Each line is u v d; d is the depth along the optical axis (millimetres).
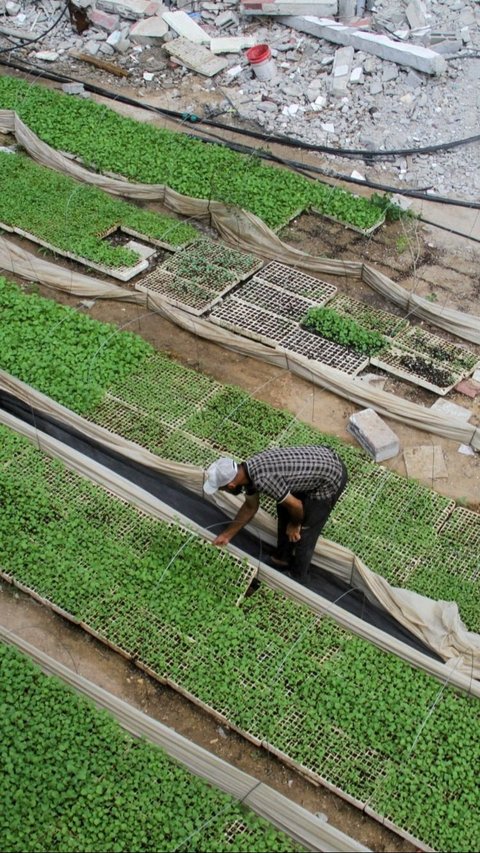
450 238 13352
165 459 9562
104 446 9938
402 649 7953
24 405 10453
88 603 8281
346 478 7914
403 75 15781
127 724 7438
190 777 7070
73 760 7074
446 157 14789
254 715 7539
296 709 7594
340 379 10711
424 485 9781
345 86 15742
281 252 12766
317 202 13562
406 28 16766
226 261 12523
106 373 10648
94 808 6820
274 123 15547
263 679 7785
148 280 12180
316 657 7973
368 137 15047
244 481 7621
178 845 6625
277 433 10094
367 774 7234
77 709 7426
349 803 7168
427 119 15281
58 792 6883
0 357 10727
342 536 9031
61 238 12750
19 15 18266
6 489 9195
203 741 7543
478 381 11070
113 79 16812
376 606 8602
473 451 10234
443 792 7094
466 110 15352
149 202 13969
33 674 7641
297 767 7281
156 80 16750
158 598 8312
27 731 7238
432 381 10859
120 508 9109
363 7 17234
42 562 8570
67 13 18125
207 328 11445
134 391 10508
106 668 8023
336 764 7277
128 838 6664
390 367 11016
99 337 11094
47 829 6691
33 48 17672
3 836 6617
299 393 10883
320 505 7883
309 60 16547
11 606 8430
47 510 9000
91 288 12039
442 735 7449
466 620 8344
